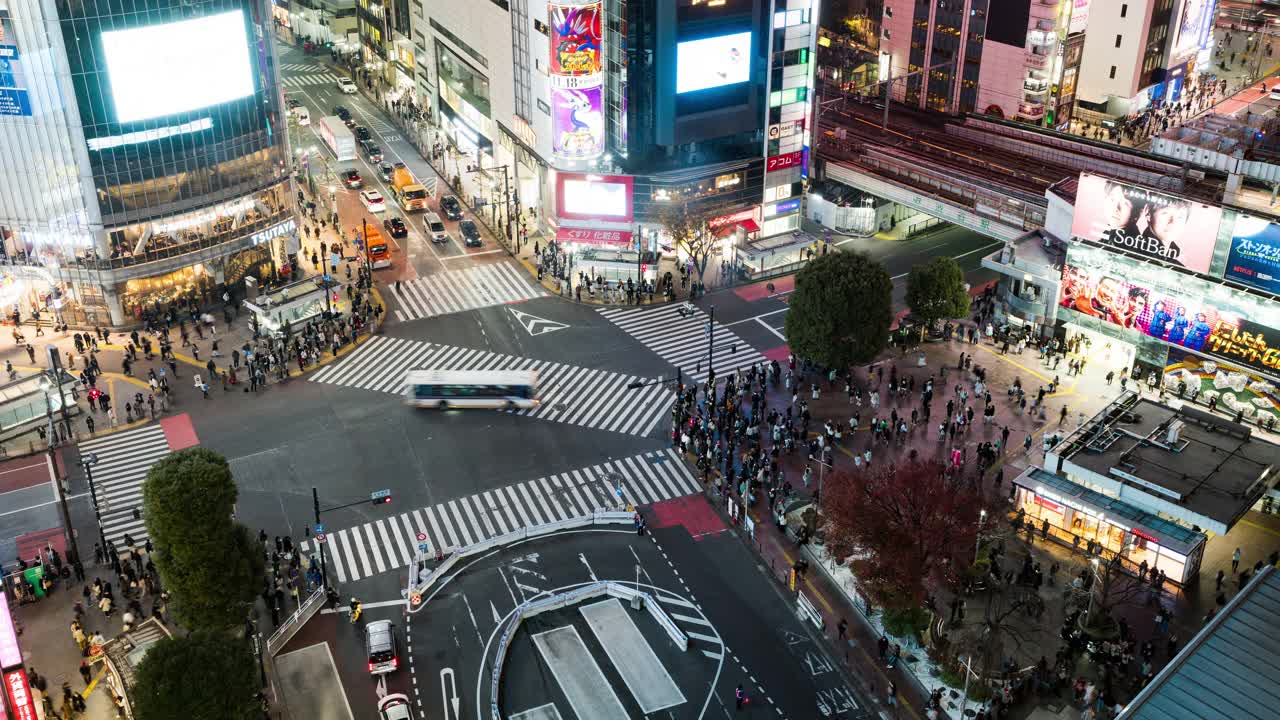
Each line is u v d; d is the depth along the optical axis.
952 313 100.31
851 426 89.56
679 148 114.06
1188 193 97.81
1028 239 106.81
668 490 84.31
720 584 74.56
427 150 154.12
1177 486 74.00
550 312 112.12
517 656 68.69
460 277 119.50
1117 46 147.38
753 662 68.00
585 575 75.44
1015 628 69.56
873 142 134.00
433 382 94.94
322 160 149.50
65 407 90.56
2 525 80.94
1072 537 78.12
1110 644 66.94
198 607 66.12
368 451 89.44
